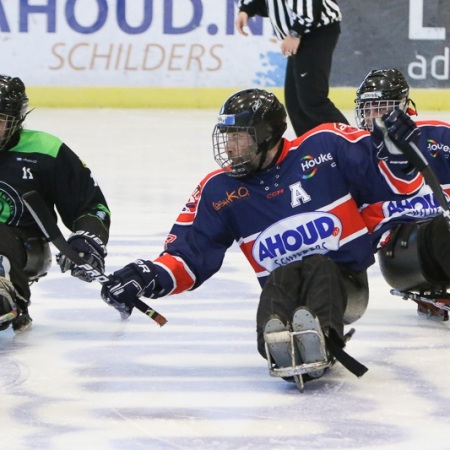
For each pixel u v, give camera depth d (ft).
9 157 34.45
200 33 104.37
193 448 24.41
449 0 103.86
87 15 103.65
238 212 31.27
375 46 104.01
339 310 28.68
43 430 25.63
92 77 104.73
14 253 33.17
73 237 33.71
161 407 27.35
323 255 29.89
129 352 32.65
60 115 100.07
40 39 103.60
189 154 80.18
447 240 33.24
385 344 33.30
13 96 33.24
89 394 28.45
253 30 104.12
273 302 28.81
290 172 31.07
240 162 30.45
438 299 35.68
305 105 66.80
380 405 27.40
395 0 103.55
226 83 105.29
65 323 36.06
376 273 44.09
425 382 29.35
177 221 31.78
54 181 34.76
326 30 65.92
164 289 30.76
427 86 104.88
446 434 25.27
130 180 68.85
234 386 29.19
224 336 34.53
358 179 31.04
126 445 24.61
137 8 103.81
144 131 91.45
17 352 32.53
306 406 27.37
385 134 29.60
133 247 48.67
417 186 31.09
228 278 42.78
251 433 25.39
